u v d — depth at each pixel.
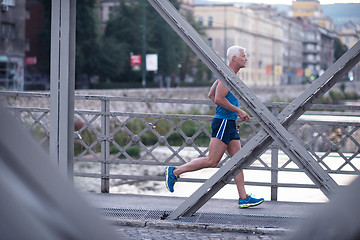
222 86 7.77
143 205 8.50
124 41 125.75
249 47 193.38
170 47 132.88
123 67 120.81
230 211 8.20
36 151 0.81
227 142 8.05
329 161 10.61
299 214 8.07
